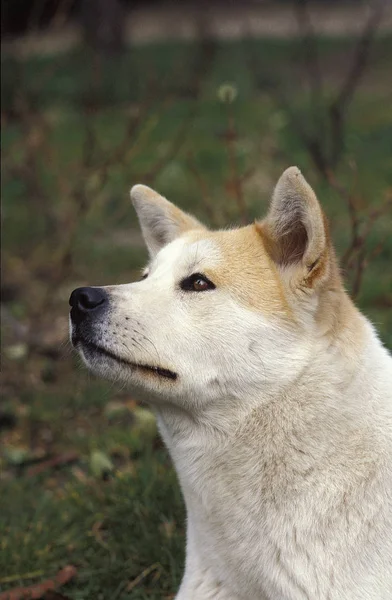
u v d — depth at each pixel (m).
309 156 14.02
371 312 9.08
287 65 22.38
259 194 12.95
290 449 4.61
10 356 8.62
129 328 4.73
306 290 4.65
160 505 6.46
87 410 8.35
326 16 30.84
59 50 21.69
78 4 21.78
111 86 19.66
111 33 23.67
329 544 4.48
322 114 16.41
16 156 12.66
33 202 12.44
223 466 4.75
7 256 11.62
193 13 22.69
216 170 14.70
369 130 16.91
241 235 5.02
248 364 4.64
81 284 10.79
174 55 23.27
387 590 4.38
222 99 8.09
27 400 8.53
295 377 4.61
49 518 6.61
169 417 4.87
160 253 5.29
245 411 4.68
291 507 4.59
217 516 4.82
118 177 13.77
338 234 10.58
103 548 6.25
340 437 4.59
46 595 5.84
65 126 17.55
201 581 5.02
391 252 10.55
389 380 4.80
